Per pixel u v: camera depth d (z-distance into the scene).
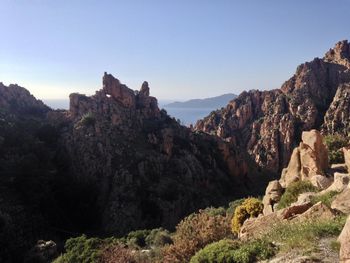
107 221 82.69
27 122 114.56
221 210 56.28
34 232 69.69
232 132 164.75
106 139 102.31
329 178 34.28
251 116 169.00
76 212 87.50
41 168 91.56
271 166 139.12
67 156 100.06
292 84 167.38
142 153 101.44
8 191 77.62
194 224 33.59
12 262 53.66
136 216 82.75
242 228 27.69
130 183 91.00
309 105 150.50
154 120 124.50
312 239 17.02
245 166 121.12
